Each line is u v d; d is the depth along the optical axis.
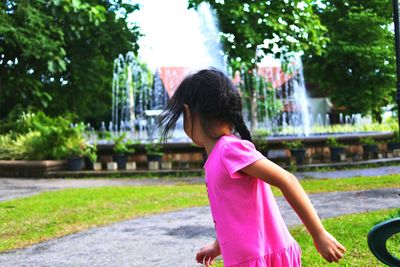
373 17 26.59
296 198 1.74
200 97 1.91
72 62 20.33
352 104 28.05
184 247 4.98
